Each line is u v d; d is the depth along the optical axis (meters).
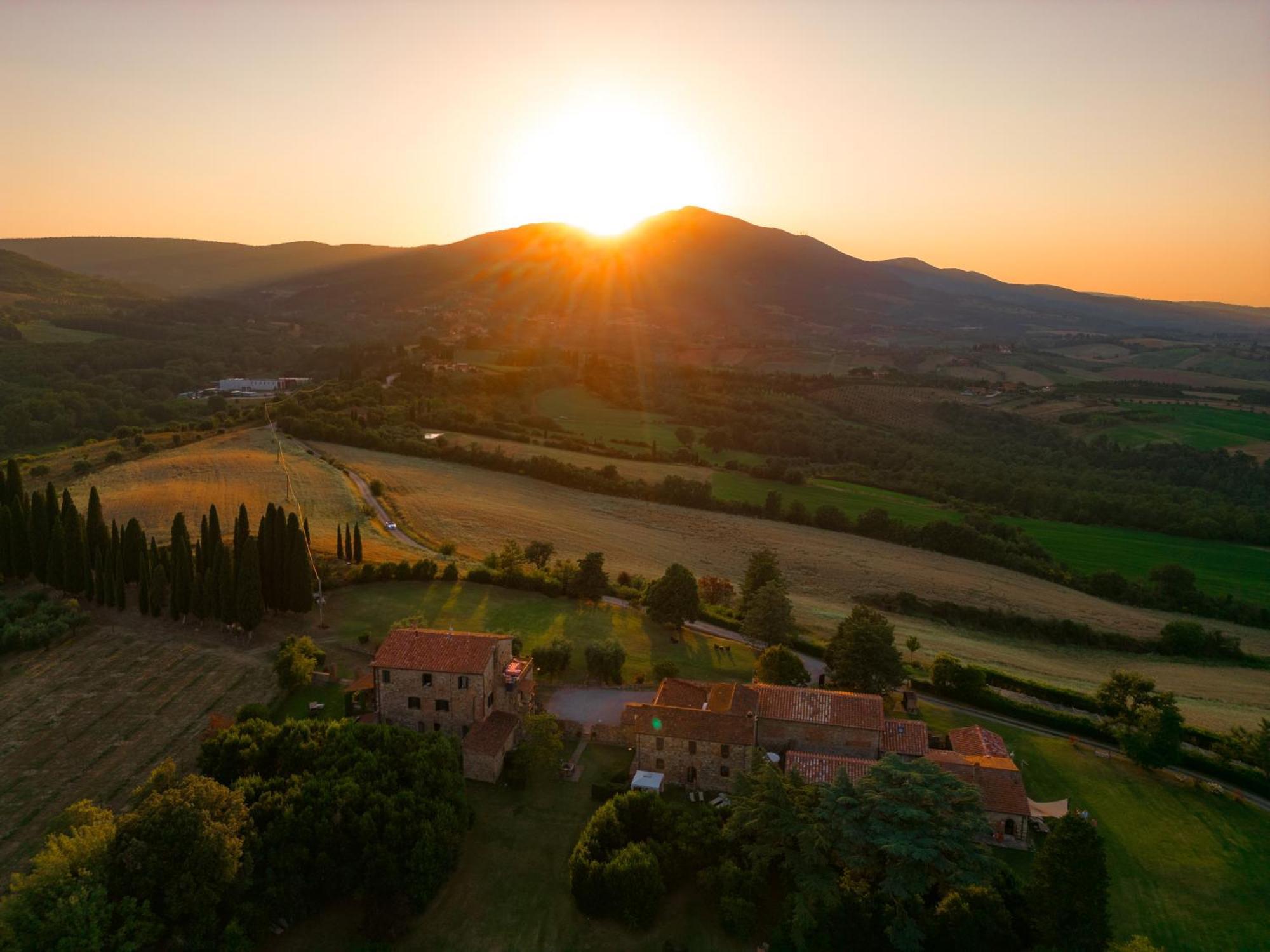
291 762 54.72
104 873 42.50
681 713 61.72
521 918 47.78
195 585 82.19
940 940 43.97
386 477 157.50
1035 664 102.38
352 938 45.88
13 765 58.94
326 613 88.94
